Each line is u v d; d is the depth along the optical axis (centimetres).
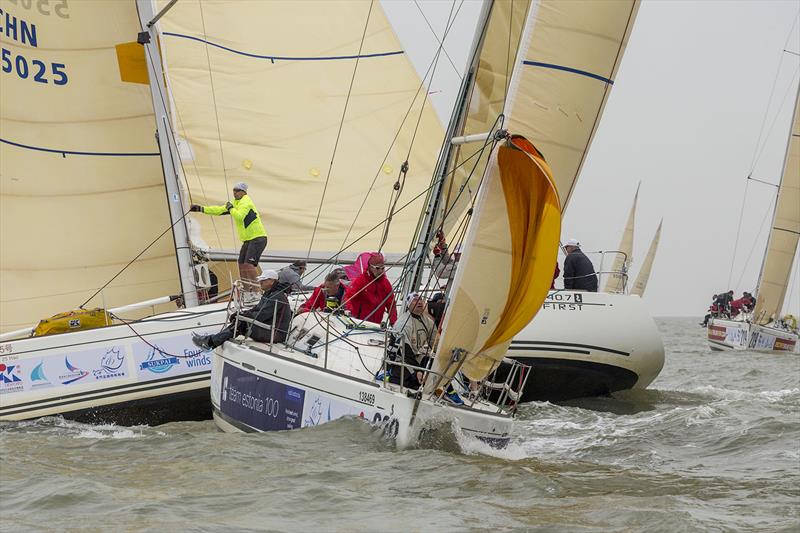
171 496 2956
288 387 3747
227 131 6009
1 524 2705
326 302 4691
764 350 12244
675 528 2678
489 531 2633
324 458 3369
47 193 5034
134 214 5122
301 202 6103
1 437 4072
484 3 3928
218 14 6094
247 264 5169
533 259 3262
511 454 3700
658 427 4494
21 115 4991
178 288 5194
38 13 4991
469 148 4231
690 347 14238
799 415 4684
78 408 4381
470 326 3381
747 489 3234
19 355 4381
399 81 6375
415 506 2852
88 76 5056
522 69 3606
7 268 4994
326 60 6291
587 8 3575
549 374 5444
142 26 5047
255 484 3078
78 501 2905
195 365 4462
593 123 3697
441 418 3478
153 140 5119
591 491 3152
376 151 6300
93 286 5100
